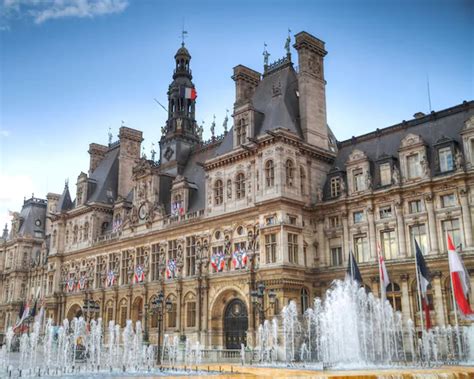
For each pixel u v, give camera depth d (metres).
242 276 63.06
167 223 78.44
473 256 48.56
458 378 30.33
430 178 53.03
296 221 61.59
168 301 55.75
